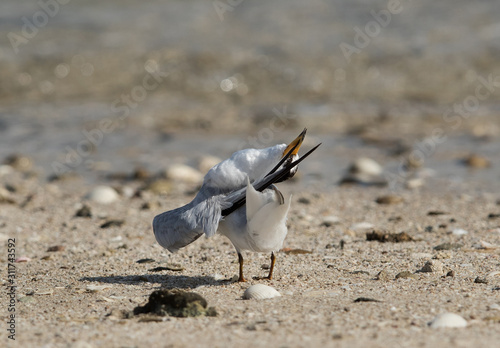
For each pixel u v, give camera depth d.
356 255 8.64
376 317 5.76
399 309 6.02
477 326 5.46
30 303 6.71
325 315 5.87
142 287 7.36
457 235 9.70
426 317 5.74
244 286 7.18
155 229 7.29
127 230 10.62
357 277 7.51
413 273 7.62
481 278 7.24
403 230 10.23
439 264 7.68
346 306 6.17
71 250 9.38
